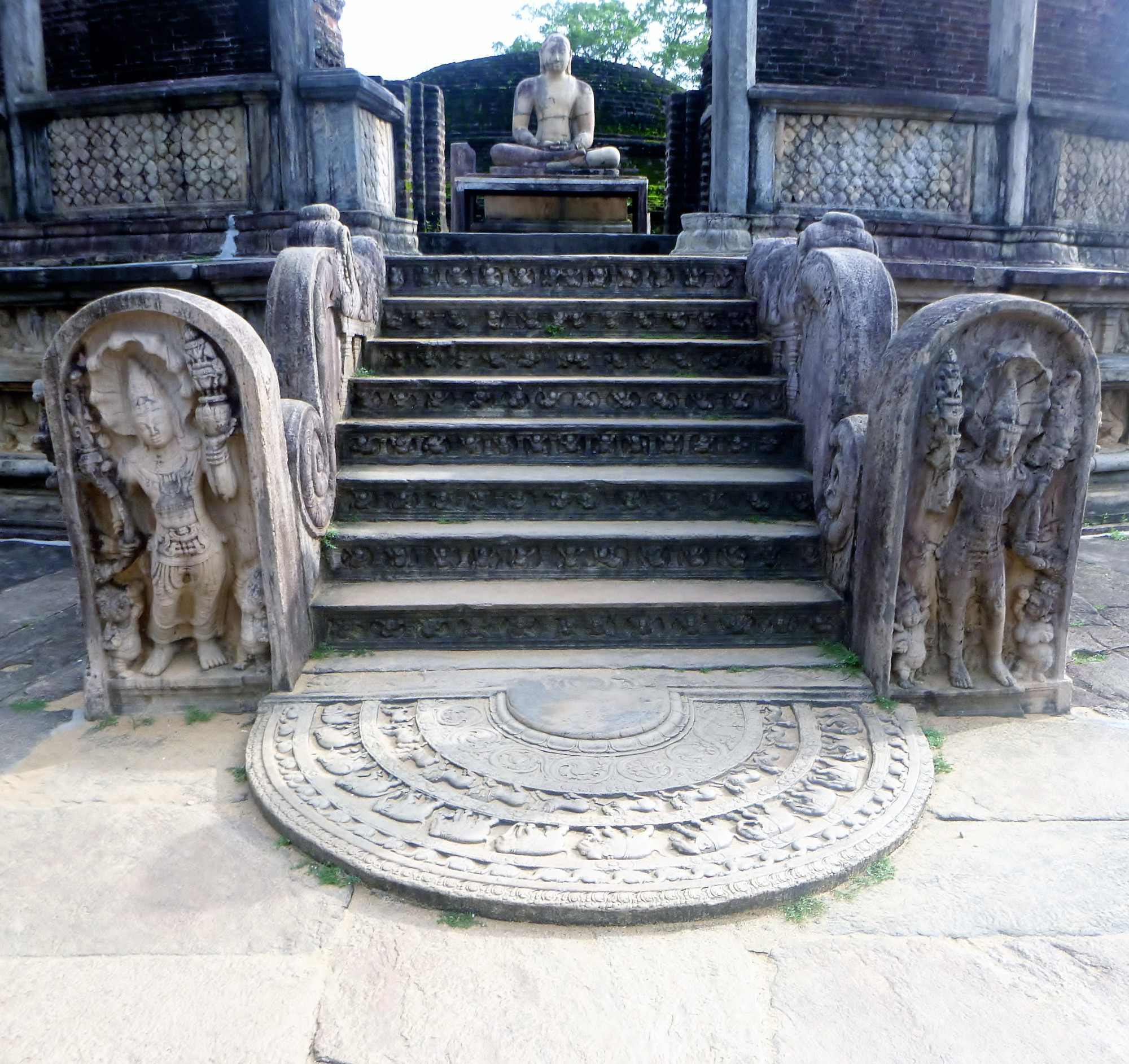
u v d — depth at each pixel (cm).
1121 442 667
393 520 414
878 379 322
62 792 279
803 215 652
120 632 326
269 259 566
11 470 621
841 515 355
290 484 340
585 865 232
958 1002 193
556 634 365
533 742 291
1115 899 227
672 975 202
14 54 656
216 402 295
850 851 239
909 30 823
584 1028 186
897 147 657
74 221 667
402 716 310
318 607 357
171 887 234
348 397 459
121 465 308
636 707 311
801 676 338
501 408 468
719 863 233
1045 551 324
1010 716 333
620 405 468
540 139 1040
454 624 363
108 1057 179
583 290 554
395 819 253
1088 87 827
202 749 306
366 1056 180
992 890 231
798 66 816
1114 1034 185
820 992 196
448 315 523
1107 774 289
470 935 216
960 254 675
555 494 414
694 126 996
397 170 886
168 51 826
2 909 225
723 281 554
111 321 295
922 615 323
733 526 404
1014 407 303
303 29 621
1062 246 674
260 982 200
